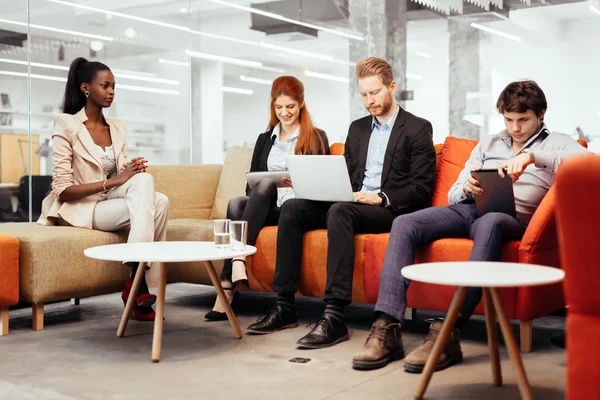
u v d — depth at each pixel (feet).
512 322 9.30
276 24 22.04
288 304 8.82
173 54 21.15
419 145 8.98
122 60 19.80
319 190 8.62
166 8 20.80
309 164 8.53
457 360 7.02
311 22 21.40
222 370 6.84
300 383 6.34
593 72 15.99
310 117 10.17
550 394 5.89
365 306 10.84
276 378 6.53
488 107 17.89
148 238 9.34
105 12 19.11
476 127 18.15
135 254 7.04
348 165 9.66
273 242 9.28
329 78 21.35
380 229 8.67
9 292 8.63
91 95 10.41
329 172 8.38
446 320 5.70
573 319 4.10
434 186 9.52
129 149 20.15
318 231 8.90
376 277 8.38
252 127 22.88
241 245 7.57
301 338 7.80
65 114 10.36
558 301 7.97
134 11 20.02
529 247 7.25
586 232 3.95
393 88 9.29
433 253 7.80
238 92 22.47
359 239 8.51
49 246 8.95
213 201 12.59
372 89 9.07
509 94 8.05
